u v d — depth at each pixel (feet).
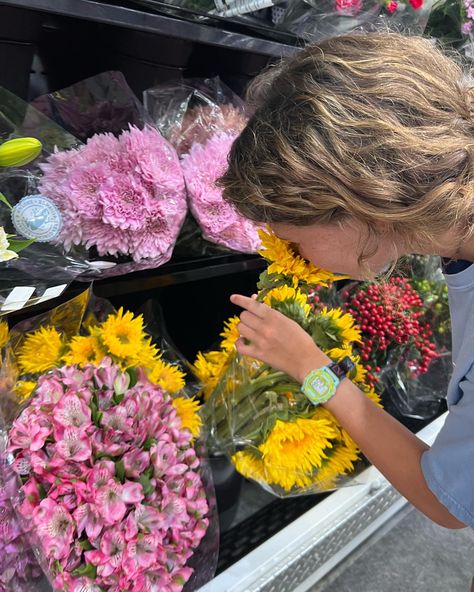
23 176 2.52
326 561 3.77
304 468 2.88
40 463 2.12
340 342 2.96
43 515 2.06
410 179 1.71
